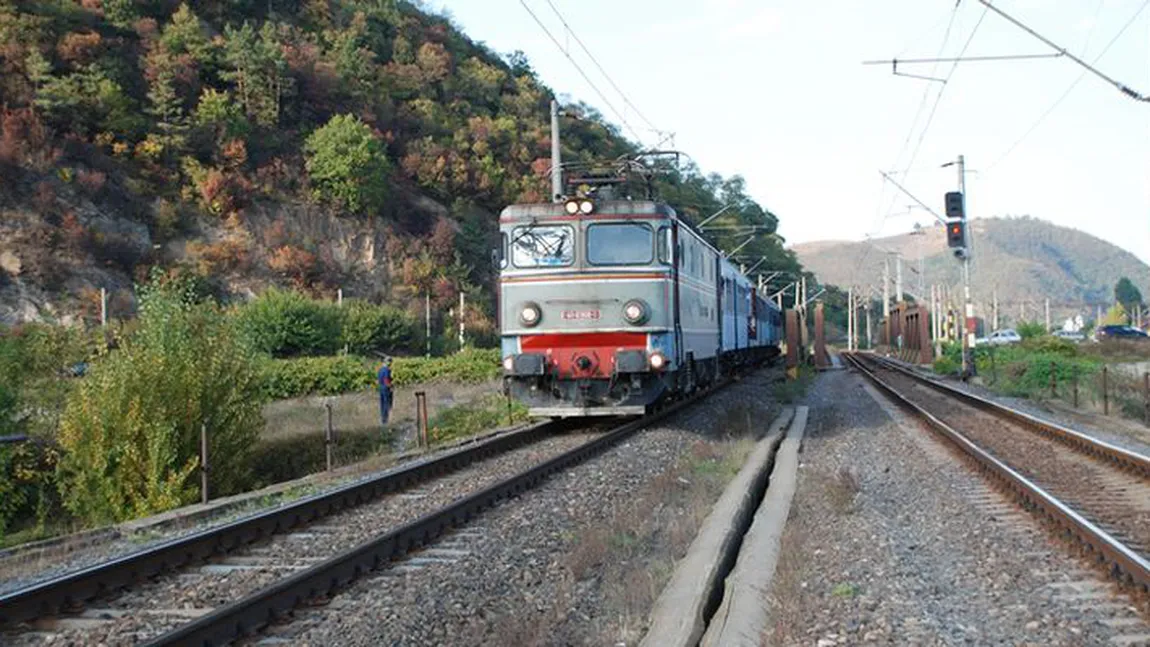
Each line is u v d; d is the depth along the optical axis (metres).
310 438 23.75
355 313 65.12
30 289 59.53
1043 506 10.05
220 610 6.46
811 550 9.09
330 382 38.28
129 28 85.00
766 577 7.86
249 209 75.06
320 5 108.69
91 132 73.31
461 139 96.88
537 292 18.97
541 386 19.27
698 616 6.66
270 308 59.78
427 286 79.50
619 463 15.00
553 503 11.66
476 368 42.56
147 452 15.36
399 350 67.38
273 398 35.28
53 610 7.39
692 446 17.36
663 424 20.70
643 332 18.69
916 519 10.69
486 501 11.50
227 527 9.58
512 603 7.46
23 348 18.83
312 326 61.03
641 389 19.02
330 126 81.38
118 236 66.56
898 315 81.44
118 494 15.07
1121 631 6.39
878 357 87.88
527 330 18.98
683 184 83.00
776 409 26.47
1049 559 8.42
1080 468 14.16
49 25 78.06
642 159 23.25
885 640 6.25
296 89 88.56
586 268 18.86
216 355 17.27
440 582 7.90
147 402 15.77
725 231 91.56
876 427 21.19
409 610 7.08
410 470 13.69
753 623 6.57
